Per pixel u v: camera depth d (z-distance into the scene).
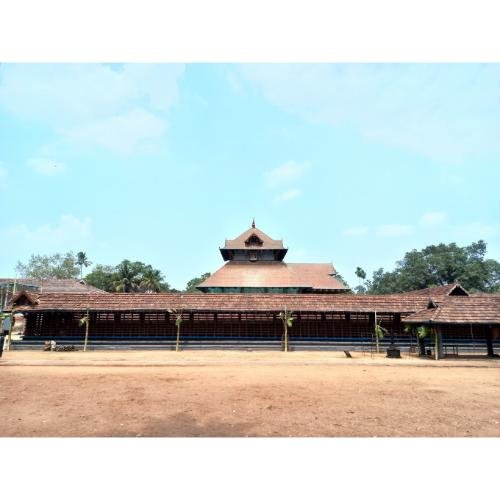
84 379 13.86
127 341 26.39
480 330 26.48
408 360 20.94
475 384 13.20
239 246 43.09
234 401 10.22
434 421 8.42
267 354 24.09
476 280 69.56
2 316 24.39
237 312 26.61
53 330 26.75
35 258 79.81
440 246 82.88
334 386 12.52
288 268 41.88
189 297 27.16
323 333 27.08
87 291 53.47
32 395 11.07
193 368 17.00
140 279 66.94
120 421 8.36
